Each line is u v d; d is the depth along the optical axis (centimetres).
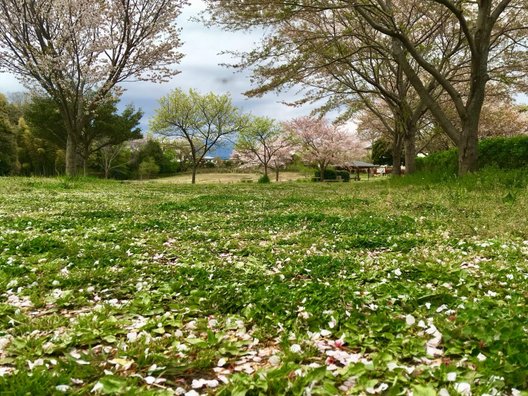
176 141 5722
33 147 5450
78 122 2656
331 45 1823
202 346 281
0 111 4481
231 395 215
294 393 213
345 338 285
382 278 438
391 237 683
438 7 2102
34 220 843
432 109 1767
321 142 5153
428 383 218
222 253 618
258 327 320
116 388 215
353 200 1317
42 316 352
